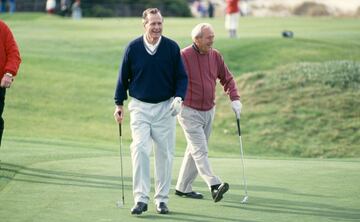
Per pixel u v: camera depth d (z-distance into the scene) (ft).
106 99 164.25
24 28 256.93
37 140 104.37
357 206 58.39
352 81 163.84
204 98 62.64
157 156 57.21
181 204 59.72
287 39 227.61
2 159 76.74
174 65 56.75
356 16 420.77
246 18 341.41
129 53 56.34
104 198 60.08
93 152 89.15
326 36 239.91
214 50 64.18
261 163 82.12
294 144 140.26
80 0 374.84
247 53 209.97
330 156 135.54
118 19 313.12
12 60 67.31
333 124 147.13
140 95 56.59
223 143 139.23
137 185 55.42
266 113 151.94
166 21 300.40
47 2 361.30
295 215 55.11
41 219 52.06
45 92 163.94
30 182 65.67
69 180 67.26
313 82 163.32
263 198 61.72
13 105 152.87
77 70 185.06
